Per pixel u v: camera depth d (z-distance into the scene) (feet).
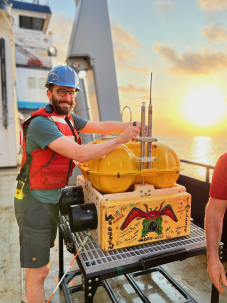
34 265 4.27
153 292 6.24
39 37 48.44
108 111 13.78
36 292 4.41
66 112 4.25
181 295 6.13
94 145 3.73
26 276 4.59
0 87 24.38
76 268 7.38
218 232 3.38
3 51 23.99
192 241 4.53
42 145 3.78
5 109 24.80
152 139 4.14
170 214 4.44
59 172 4.21
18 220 4.41
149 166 4.31
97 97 13.57
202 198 8.70
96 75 13.43
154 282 6.66
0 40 23.76
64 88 4.08
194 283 6.57
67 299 5.65
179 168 4.72
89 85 14.62
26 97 42.83
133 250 4.16
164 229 4.43
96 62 13.32
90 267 3.66
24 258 4.31
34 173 4.09
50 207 4.39
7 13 23.27
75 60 13.55
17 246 8.74
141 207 4.18
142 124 4.20
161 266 7.42
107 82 13.57
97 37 13.19
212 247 3.36
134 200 4.16
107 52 13.42
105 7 13.24
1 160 25.35
